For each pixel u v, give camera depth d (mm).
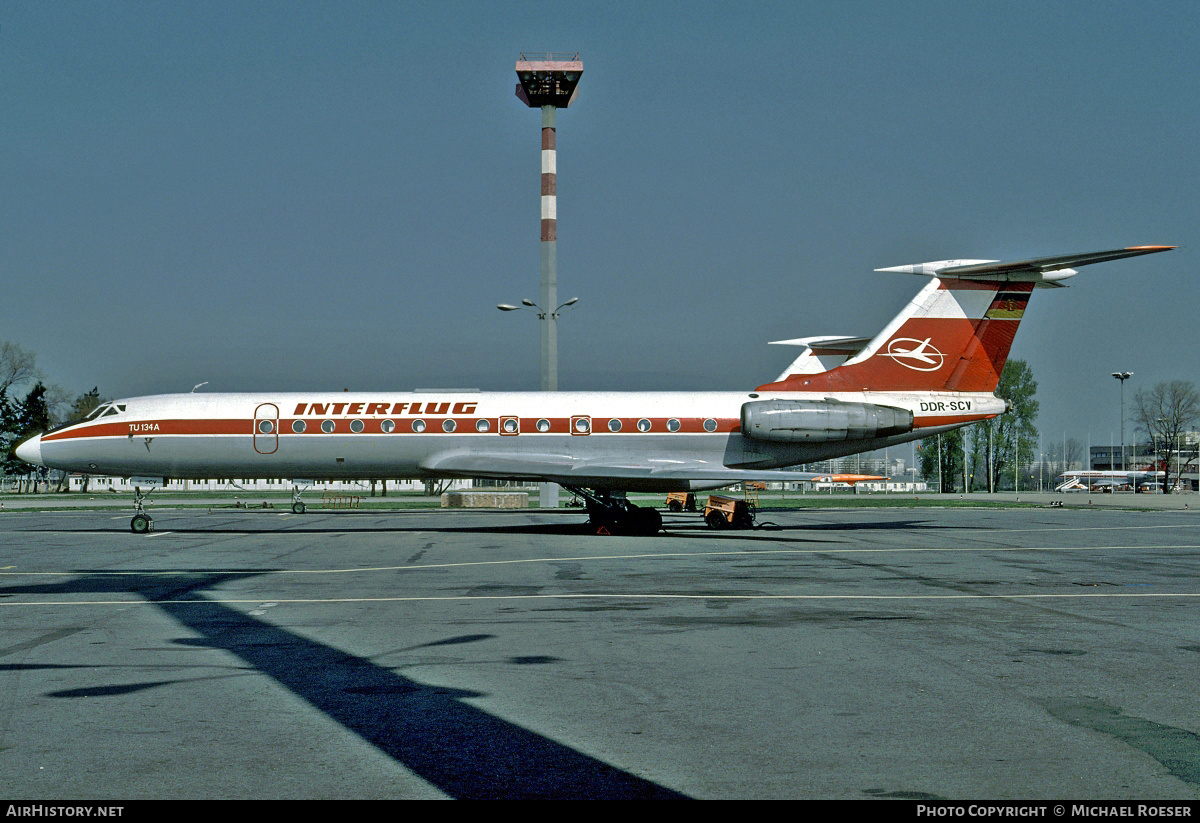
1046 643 10688
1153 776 6199
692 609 13227
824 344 39094
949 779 6145
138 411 30141
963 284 30562
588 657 9922
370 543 25078
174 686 8680
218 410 30062
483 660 9789
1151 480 120250
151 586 15969
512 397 30656
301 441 29891
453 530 30578
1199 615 12695
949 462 102812
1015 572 17953
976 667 9430
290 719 7562
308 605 13703
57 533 29953
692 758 6586
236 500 65938
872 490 105812
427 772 6297
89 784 6070
